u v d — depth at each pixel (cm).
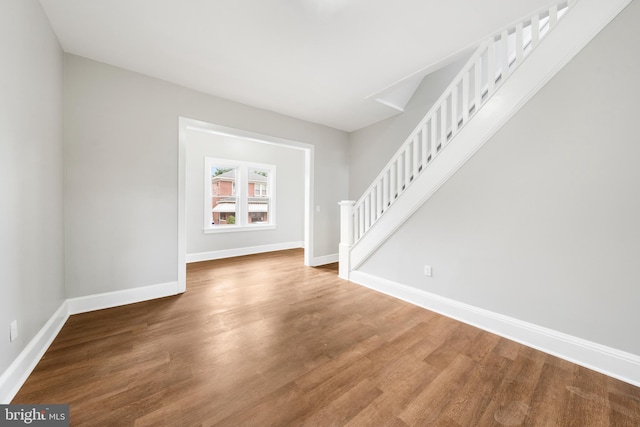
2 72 129
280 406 130
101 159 249
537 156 188
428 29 204
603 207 161
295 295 298
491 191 214
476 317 223
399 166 293
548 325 185
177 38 215
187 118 299
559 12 190
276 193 594
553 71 178
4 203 131
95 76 245
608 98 158
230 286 329
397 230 295
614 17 155
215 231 502
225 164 516
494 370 162
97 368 159
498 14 188
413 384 148
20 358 144
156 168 280
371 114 395
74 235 237
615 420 123
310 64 254
